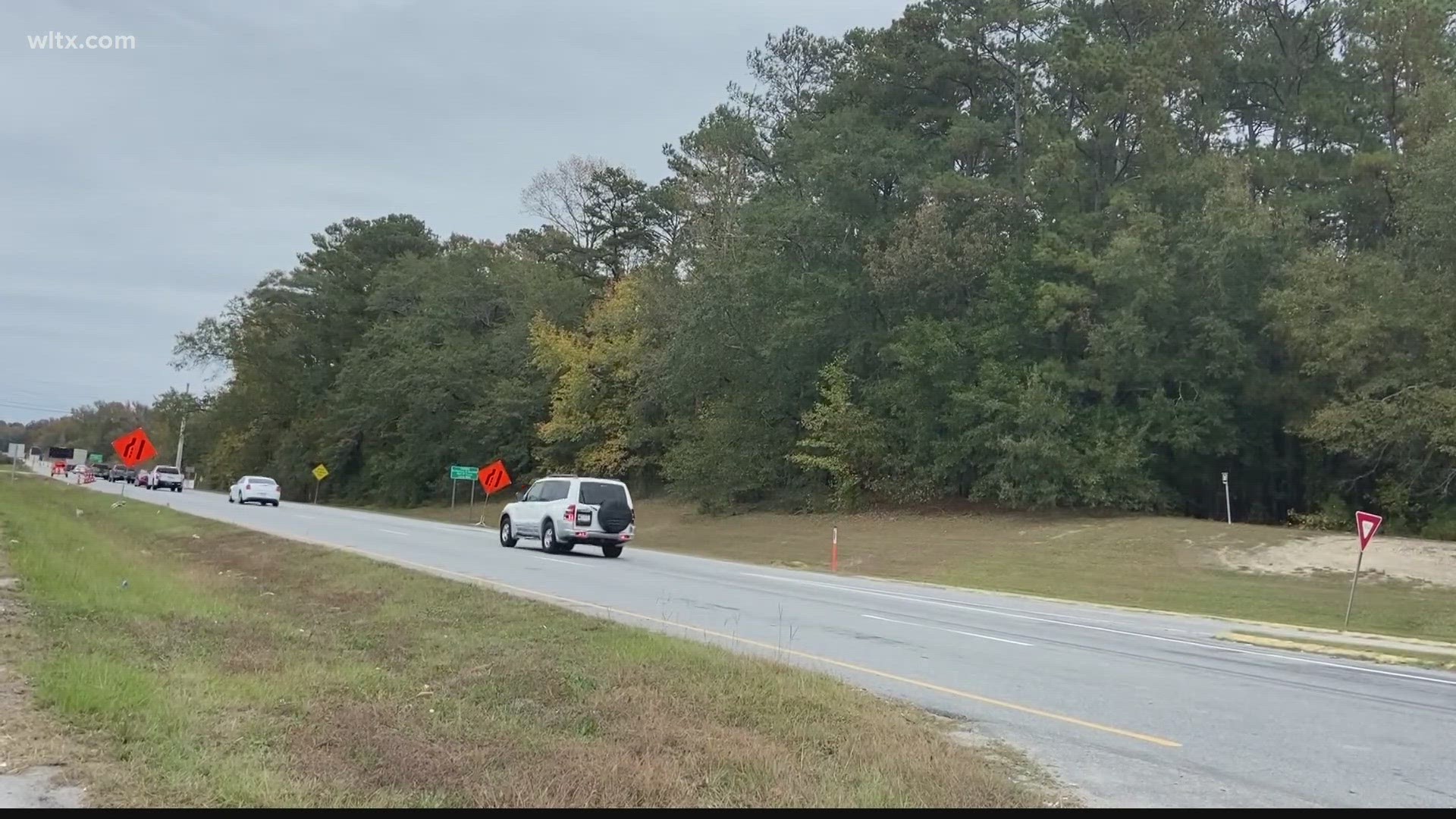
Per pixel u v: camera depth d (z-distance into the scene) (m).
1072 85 40.72
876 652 11.99
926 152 42.84
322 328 86.00
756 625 13.89
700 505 47.44
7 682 7.32
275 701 7.21
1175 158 38.78
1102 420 38.28
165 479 65.88
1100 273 36.72
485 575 18.81
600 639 10.69
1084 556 30.28
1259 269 37.12
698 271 46.19
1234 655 13.78
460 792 5.38
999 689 9.93
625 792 5.50
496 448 64.50
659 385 49.06
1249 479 42.84
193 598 12.92
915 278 39.47
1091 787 6.54
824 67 47.91
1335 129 41.66
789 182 47.19
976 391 38.84
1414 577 25.17
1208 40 41.00
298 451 82.69
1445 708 10.17
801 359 44.38
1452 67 37.47
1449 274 31.30
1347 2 41.25
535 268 64.25
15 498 34.72
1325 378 36.31
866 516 41.41
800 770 6.18
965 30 41.41
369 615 12.64
